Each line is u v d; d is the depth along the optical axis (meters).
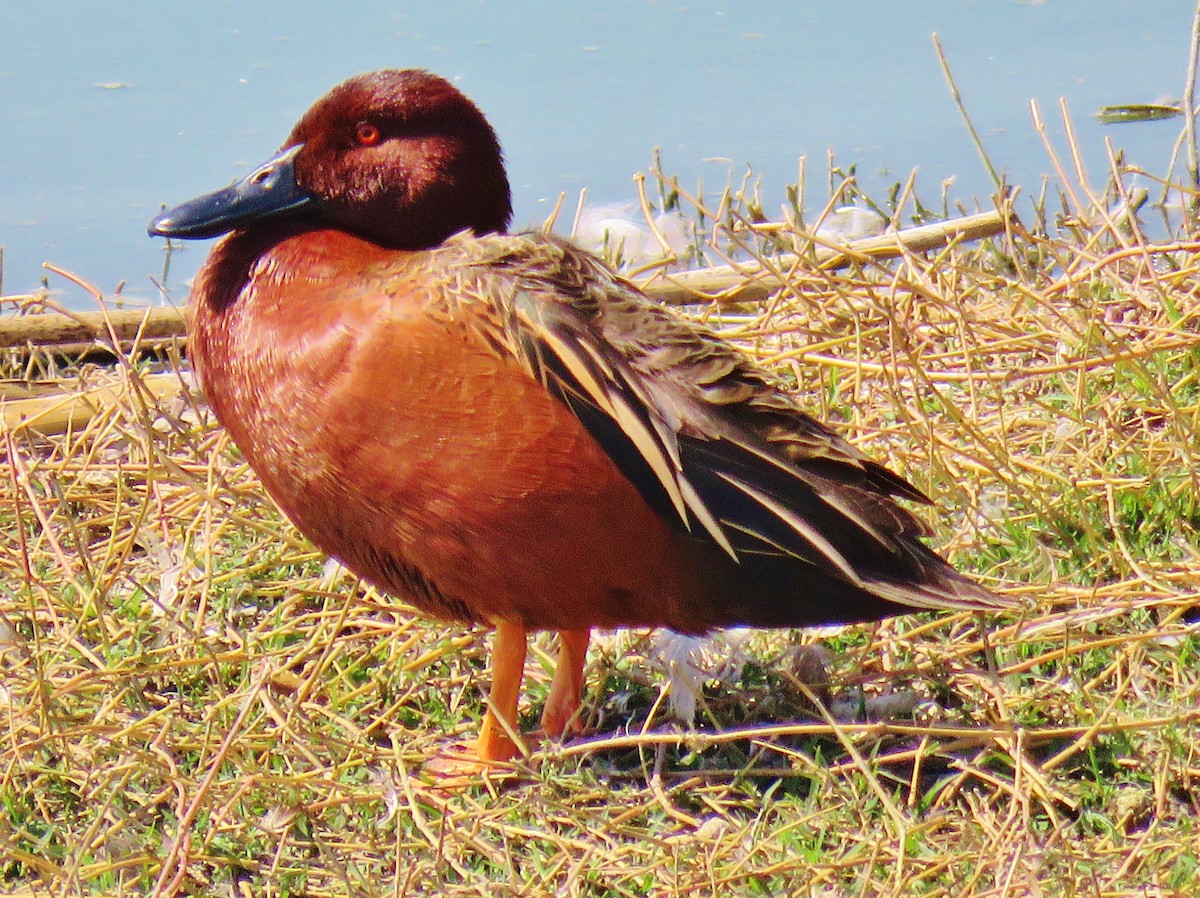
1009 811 7.08
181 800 7.06
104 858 7.06
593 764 7.70
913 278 11.09
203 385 7.62
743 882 6.71
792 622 7.38
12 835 7.08
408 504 7.07
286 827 7.14
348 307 7.03
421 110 7.88
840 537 7.16
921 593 7.16
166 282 13.82
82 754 7.64
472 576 7.19
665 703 8.23
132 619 8.91
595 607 7.28
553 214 11.57
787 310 11.54
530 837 7.08
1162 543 8.96
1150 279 10.95
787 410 7.28
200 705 8.22
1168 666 7.97
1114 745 7.47
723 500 7.05
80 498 9.84
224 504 9.52
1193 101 13.30
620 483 6.94
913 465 9.70
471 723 8.13
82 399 10.46
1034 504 9.16
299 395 7.08
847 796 7.24
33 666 8.44
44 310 12.93
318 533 7.50
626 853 6.91
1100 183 14.48
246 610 9.04
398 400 6.91
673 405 7.04
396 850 6.79
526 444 6.89
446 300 6.93
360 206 7.87
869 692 8.24
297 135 7.98
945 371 10.66
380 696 8.28
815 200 14.59
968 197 14.53
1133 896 6.38
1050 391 10.57
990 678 7.89
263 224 7.85
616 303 7.26
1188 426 9.48
